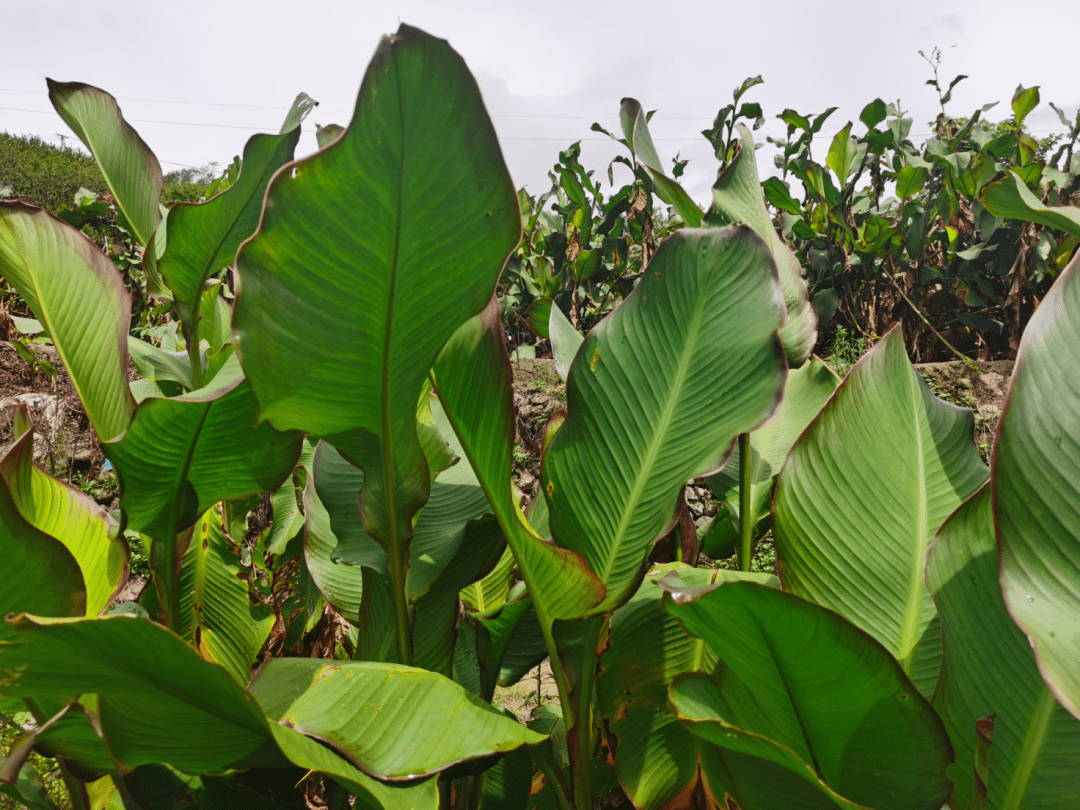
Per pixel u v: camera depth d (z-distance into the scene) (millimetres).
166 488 1396
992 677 1088
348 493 1573
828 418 1413
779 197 6078
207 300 2406
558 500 1344
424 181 885
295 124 1654
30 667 789
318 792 2012
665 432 1265
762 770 1130
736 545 2141
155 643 784
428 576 1457
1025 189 1307
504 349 1189
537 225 7598
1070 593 846
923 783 997
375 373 1073
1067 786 992
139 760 1044
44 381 5934
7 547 1138
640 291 1357
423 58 815
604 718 1563
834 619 864
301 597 2469
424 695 1106
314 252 931
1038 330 949
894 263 6195
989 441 4914
